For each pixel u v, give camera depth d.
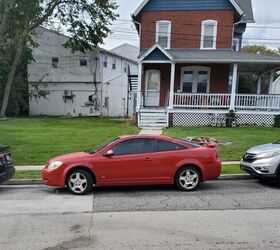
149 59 21.27
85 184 8.56
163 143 8.95
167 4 24.05
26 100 36.53
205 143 13.86
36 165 12.03
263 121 21.25
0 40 29.08
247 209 7.09
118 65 40.00
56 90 36.25
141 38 24.42
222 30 23.75
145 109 21.42
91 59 35.47
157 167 8.75
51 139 16.42
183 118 21.50
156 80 23.84
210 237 5.48
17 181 9.90
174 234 5.64
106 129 20.00
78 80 35.78
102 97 36.00
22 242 5.32
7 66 31.66
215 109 21.77
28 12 29.70
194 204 7.50
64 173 8.56
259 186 9.41
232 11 23.59
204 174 8.91
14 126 21.95
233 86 21.09
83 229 5.91
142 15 24.31
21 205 7.52
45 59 36.03
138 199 7.98
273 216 6.60
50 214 6.82
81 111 36.00
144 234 5.65
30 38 31.27
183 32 24.06
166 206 7.35
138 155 8.72
